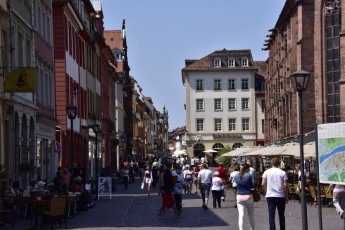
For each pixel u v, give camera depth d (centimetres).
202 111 12106
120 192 5041
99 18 7569
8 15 3019
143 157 15600
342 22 5091
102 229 2230
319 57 5641
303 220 1847
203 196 3181
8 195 2438
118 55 11250
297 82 1922
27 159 3459
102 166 7281
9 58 3055
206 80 12125
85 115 5972
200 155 12069
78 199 2967
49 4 4391
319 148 1770
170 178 2741
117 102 9831
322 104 5647
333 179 1731
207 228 2236
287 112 7112
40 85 3984
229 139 12031
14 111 3178
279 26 7756
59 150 4400
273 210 1839
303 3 6034
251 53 12288
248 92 12088
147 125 17650
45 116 3975
